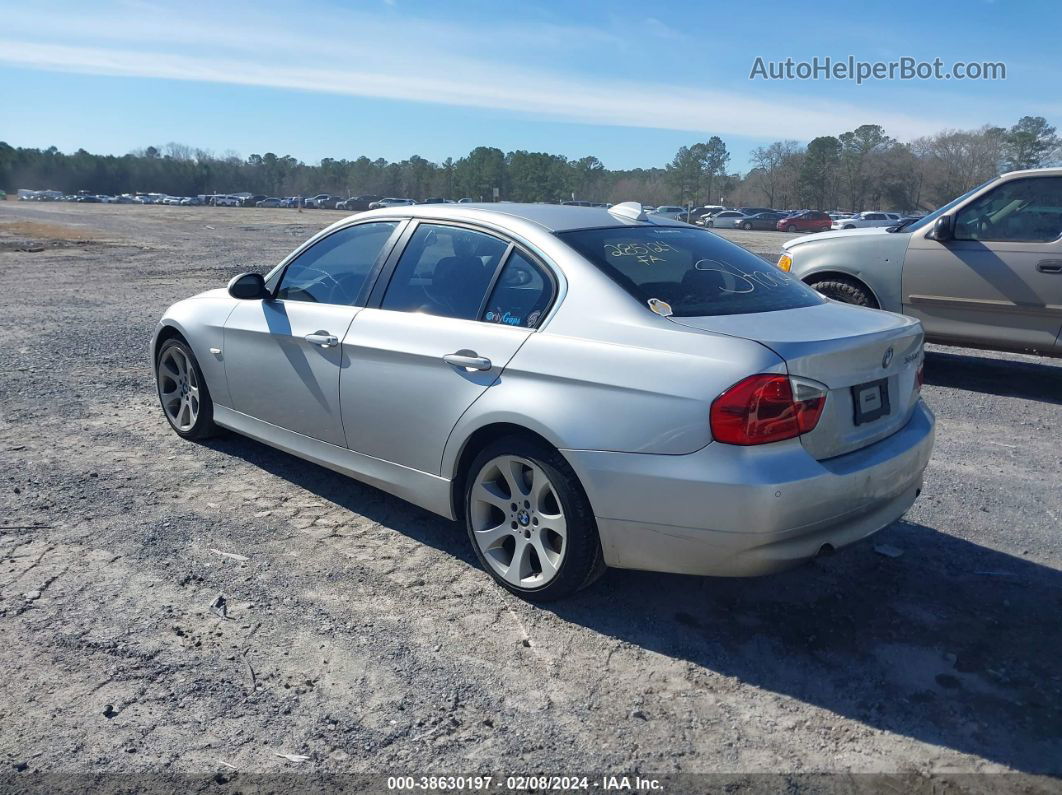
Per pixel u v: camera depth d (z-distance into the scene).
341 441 4.36
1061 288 6.87
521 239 3.81
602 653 3.29
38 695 2.95
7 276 15.41
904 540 4.33
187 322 5.29
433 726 2.85
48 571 3.81
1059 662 3.27
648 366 3.21
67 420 6.06
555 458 3.41
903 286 7.60
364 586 3.75
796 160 102.31
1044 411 6.87
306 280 4.72
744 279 3.92
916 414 3.81
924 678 3.16
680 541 3.17
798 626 3.50
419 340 3.89
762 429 3.03
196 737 2.76
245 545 4.12
